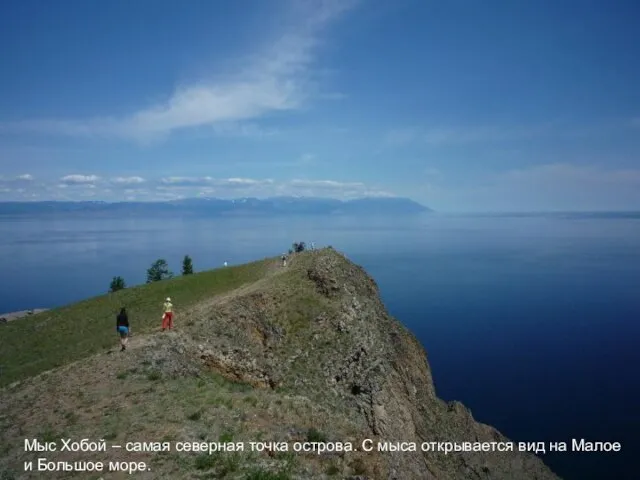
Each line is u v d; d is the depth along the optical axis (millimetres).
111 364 30109
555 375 170375
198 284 72688
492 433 67688
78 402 24938
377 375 46438
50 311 69875
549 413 135250
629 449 111188
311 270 57531
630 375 169000
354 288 59250
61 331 58469
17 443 20734
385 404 44125
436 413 60656
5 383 42938
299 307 49781
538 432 122625
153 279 121312
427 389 64375
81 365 30953
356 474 21469
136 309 63188
